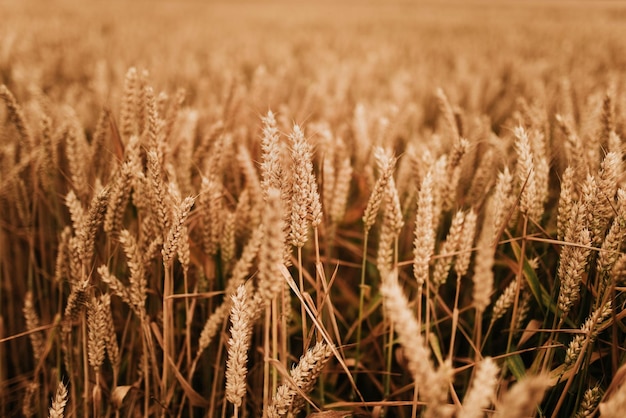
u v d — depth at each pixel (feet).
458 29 16.87
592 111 3.38
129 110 2.91
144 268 2.47
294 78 6.65
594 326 2.21
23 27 10.53
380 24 18.54
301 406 2.30
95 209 2.26
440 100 2.98
